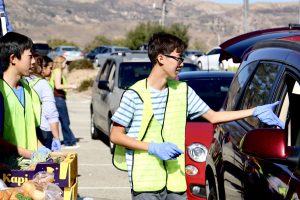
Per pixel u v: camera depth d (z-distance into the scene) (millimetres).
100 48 62812
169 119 5586
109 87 15164
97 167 13375
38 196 5523
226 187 6297
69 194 5770
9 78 6254
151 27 72375
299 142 4797
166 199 5656
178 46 5535
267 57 6141
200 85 11133
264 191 4914
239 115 5594
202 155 8516
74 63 48219
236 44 7535
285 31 7449
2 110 6121
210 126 9000
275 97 5629
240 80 6934
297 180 4320
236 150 5953
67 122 15781
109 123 14922
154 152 5453
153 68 5602
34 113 6531
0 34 10141
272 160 4453
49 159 5988
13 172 5809
